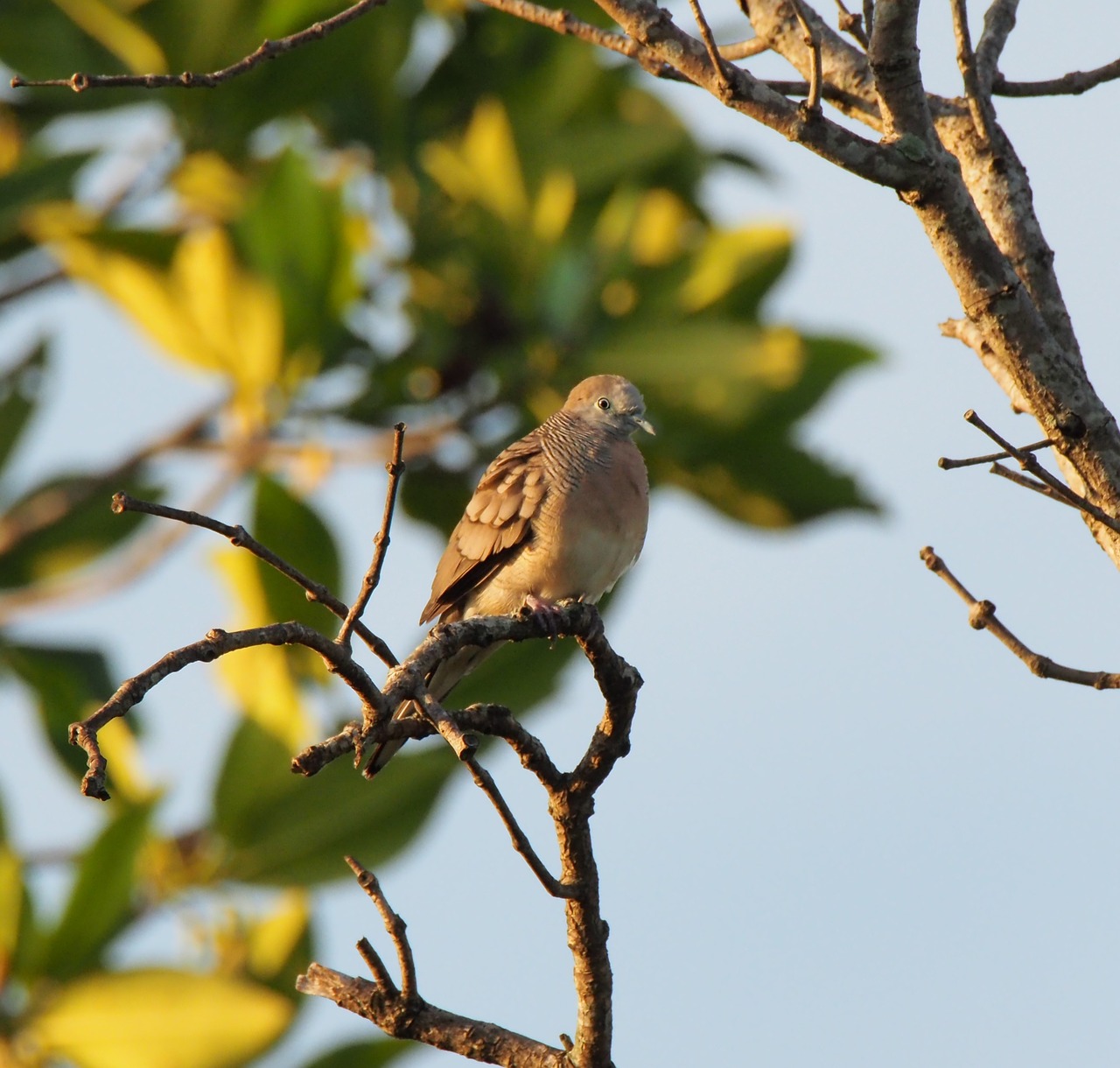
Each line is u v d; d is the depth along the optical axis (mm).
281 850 11508
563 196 13438
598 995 7391
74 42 13133
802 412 13297
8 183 12680
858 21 9203
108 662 13602
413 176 14242
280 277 11867
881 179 7773
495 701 12062
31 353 14023
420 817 11609
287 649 11695
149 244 11758
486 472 12188
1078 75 8984
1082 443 7891
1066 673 7723
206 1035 10469
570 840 7391
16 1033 10539
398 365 12797
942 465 7492
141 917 11328
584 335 13094
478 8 15219
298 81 13086
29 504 13227
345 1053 10992
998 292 7871
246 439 12391
